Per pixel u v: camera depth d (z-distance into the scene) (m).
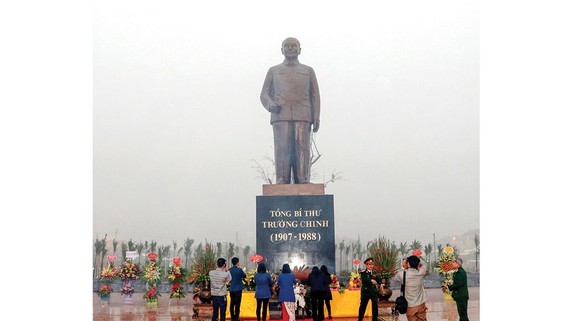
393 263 17.25
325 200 17.59
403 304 14.90
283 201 17.52
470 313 16.42
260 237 17.44
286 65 17.89
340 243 17.61
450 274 17.44
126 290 17.31
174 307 17.05
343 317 16.33
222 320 15.23
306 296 16.42
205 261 17.05
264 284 15.49
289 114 17.80
